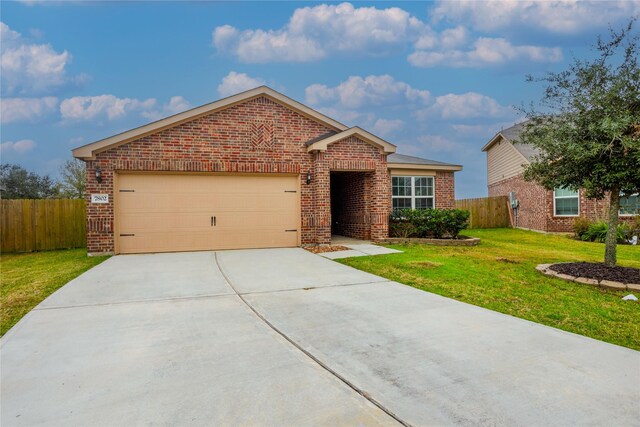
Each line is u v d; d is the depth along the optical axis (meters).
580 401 2.84
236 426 2.54
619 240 13.48
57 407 2.80
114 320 4.89
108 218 10.43
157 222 10.90
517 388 3.05
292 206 12.05
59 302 5.74
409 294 6.16
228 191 11.48
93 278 7.46
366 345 4.00
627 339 4.21
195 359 3.66
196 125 11.09
